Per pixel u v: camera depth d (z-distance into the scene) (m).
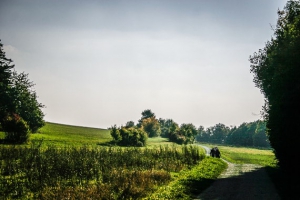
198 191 19.81
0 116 61.66
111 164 30.33
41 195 17.92
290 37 24.28
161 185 22.50
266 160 59.12
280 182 23.77
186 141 116.19
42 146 45.75
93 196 17.28
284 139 23.98
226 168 38.72
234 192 19.42
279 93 23.80
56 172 24.19
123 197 17.70
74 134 89.88
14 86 70.75
